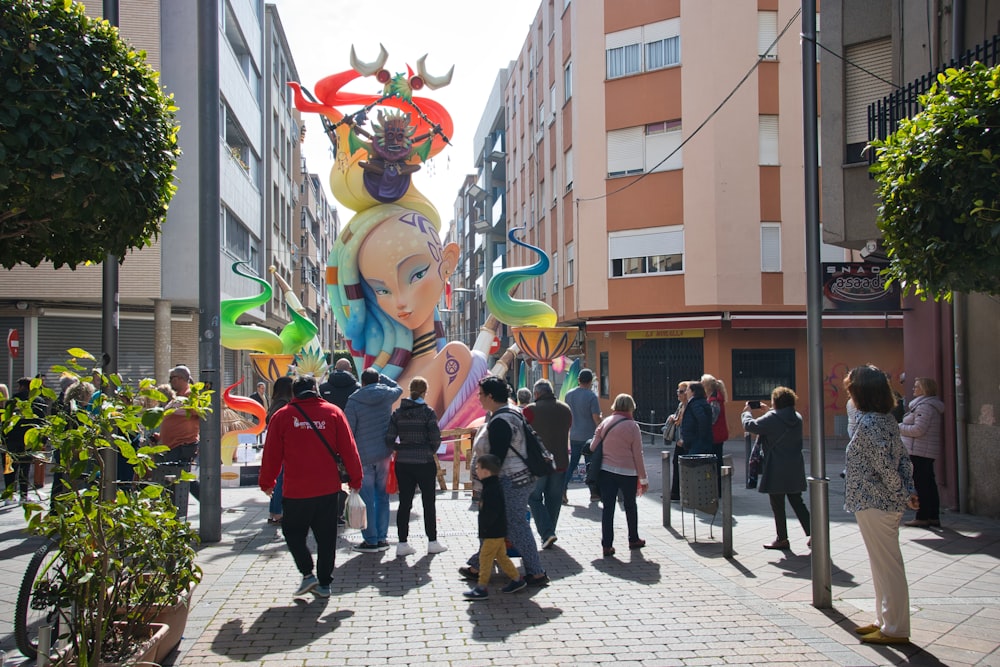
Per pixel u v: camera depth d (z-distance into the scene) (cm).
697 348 2045
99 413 375
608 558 716
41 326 1736
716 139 1986
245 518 930
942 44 915
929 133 449
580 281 2216
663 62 2088
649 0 2106
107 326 590
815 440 562
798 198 1989
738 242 1969
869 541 488
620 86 2147
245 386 2919
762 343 2016
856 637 493
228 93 2172
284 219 3562
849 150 1036
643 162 2114
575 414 1028
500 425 614
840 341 1983
